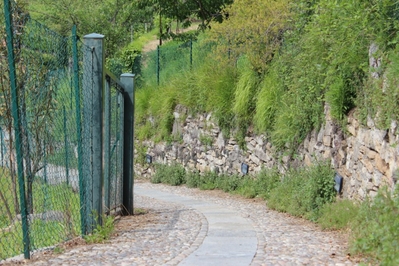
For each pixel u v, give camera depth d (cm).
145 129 2153
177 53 2281
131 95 1096
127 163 1089
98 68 735
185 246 664
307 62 1131
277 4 1412
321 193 988
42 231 698
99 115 738
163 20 3244
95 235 699
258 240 712
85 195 729
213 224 877
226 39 1609
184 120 1923
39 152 766
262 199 1366
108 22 2820
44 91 746
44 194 743
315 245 669
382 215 616
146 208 1203
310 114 1175
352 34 860
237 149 1622
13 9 700
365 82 851
